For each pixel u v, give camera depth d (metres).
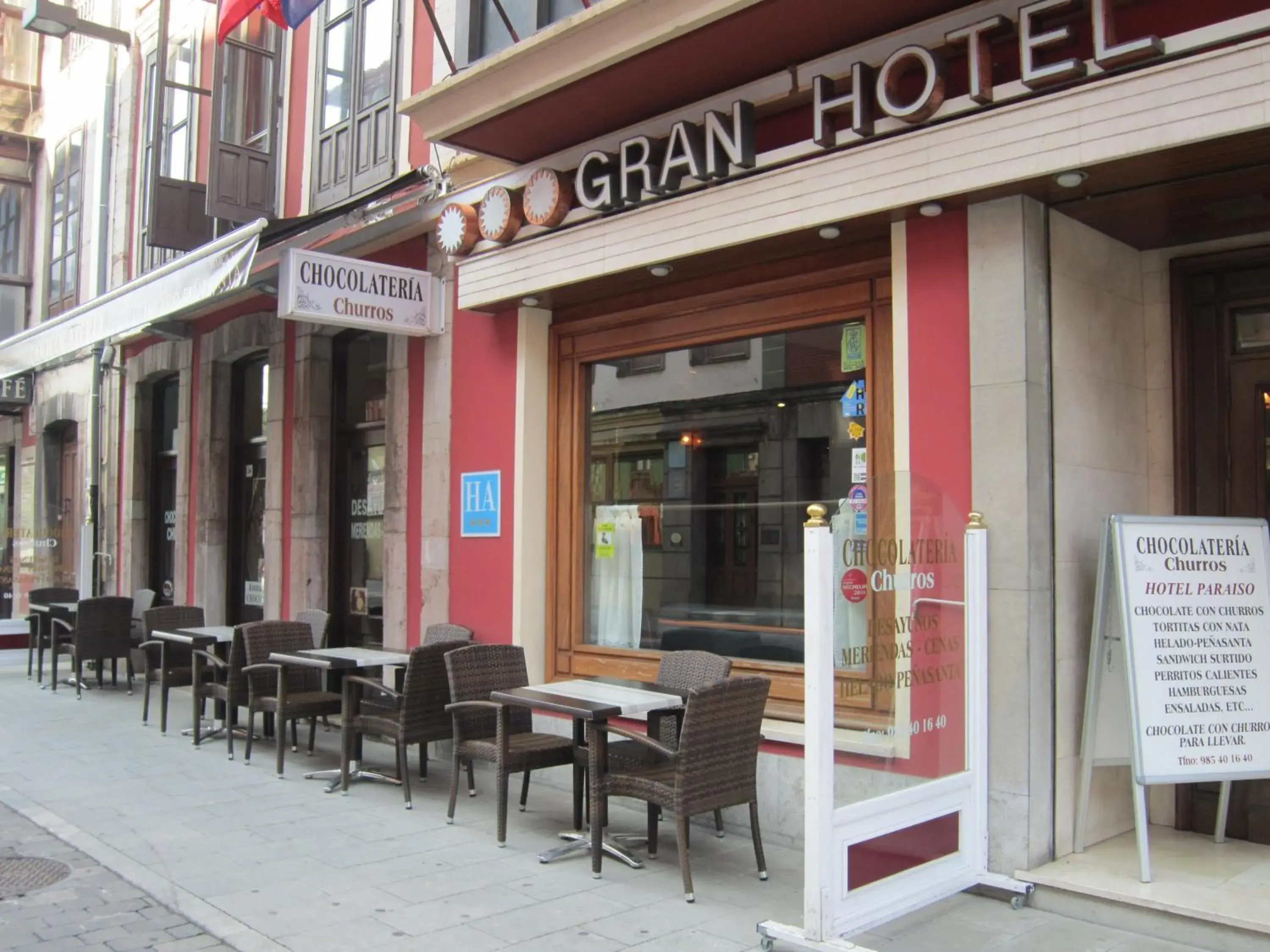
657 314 7.07
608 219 6.54
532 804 6.66
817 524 4.16
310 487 10.22
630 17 5.66
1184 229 5.47
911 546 4.69
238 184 10.43
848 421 6.09
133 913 4.64
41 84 16.98
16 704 10.27
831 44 5.57
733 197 5.83
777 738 5.86
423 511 8.46
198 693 8.33
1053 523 5.09
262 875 5.17
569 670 7.54
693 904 4.80
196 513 12.23
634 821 6.25
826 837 4.08
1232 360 5.64
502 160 7.34
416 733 6.53
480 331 8.05
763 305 6.45
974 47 4.86
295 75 10.66
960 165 4.89
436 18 8.62
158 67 10.74
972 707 4.92
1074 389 5.26
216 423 12.04
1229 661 4.98
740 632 6.61
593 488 7.61
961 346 5.21
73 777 7.22
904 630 4.61
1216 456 5.63
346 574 10.34
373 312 7.95
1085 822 5.12
